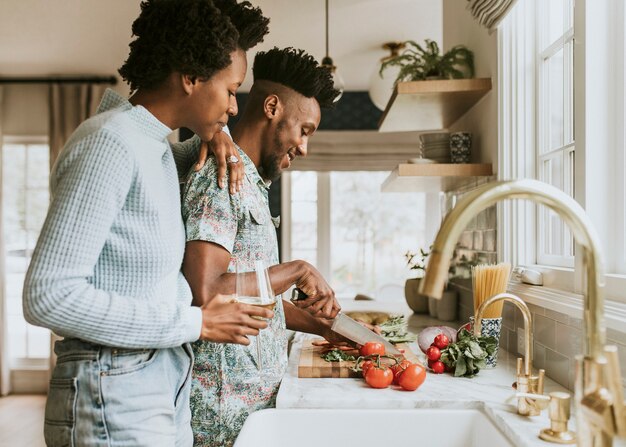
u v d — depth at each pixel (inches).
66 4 129.6
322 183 204.1
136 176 37.4
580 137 53.9
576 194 54.9
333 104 62.4
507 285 68.4
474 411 51.3
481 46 90.4
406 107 96.8
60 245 33.4
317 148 196.9
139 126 39.2
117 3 129.1
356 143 196.1
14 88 195.0
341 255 204.5
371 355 58.4
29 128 195.2
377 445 51.3
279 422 51.4
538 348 63.6
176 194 43.3
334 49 160.4
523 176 77.4
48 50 163.0
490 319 65.5
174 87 40.1
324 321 68.8
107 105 42.8
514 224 76.9
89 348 37.5
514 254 76.8
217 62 39.6
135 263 37.7
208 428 51.1
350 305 129.0
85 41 155.4
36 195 196.7
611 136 52.7
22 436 148.4
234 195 48.6
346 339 67.7
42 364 196.4
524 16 77.7
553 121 73.2
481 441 49.9
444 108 97.9
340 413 51.6
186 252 46.5
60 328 33.8
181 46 38.4
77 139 36.5
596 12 53.1
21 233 196.9
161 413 39.9
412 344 81.7
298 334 87.7
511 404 50.1
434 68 93.3
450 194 116.2
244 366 51.9
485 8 78.9
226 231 47.4
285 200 203.5
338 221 204.7
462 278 103.5
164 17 38.6
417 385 54.2
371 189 203.9
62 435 37.4
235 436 51.6
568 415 41.2
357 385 57.3
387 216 203.3
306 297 58.7
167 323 36.6
